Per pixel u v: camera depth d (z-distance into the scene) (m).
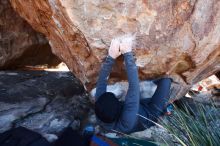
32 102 3.38
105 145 2.53
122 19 2.22
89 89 2.92
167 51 2.47
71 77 4.24
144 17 2.24
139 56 2.45
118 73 2.69
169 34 2.37
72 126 3.01
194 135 2.39
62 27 2.44
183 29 2.38
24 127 2.71
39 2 2.43
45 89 3.75
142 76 2.71
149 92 2.88
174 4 2.27
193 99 3.76
